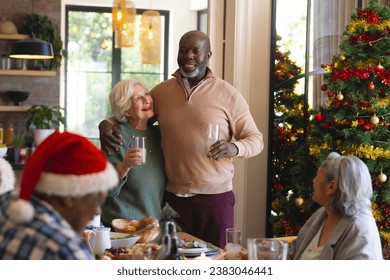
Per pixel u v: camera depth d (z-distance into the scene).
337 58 4.53
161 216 2.68
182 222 3.94
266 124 5.41
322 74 5.22
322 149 4.49
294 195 4.94
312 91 5.27
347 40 4.50
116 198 3.74
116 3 8.39
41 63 9.24
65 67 10.52
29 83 9.41
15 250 1.63
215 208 3.92
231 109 3.99
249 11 5.36
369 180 2.65
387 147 4.33
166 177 3.97
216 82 4.02
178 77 3.98
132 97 3.81
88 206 1.81
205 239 3.96
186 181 3.90
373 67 4.33
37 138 8.51
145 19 8.99
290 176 5.26
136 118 3.85
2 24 9.06
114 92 3.82
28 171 1.78
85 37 10.58
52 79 9.45
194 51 3.92
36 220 1.67
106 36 10.62
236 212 5.37
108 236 2.90
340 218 2.69
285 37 5.38
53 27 9.28
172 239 2.44
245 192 5.39
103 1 10.46
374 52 4.44
